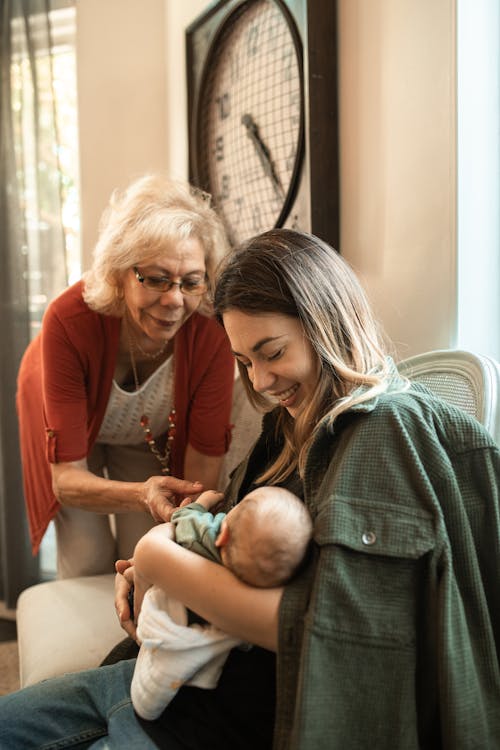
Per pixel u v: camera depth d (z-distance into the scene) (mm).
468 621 818
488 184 1351
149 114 2428
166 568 879
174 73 2383
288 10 1646
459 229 1331
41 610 1476
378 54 1479
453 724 758
